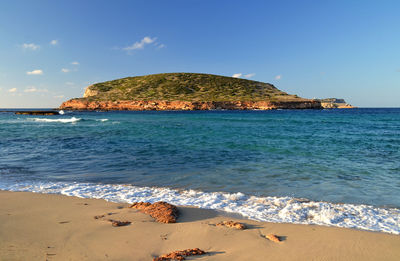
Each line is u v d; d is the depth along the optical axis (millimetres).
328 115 63938
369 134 21234
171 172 8414
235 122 37719
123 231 4027
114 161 10172
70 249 3428
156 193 6258
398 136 19688
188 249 3438
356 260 3287
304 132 22766
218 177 7777
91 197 5910
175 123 35281
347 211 5117
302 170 8688
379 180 7480
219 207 5305
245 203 5559
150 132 22484
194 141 16406
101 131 23406
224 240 3781
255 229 4203
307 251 3490
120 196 6000
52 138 18141
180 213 4941
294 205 5402
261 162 10016
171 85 144875
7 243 3562
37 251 3348
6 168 8977
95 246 3521
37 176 7914
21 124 33438
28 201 5547
